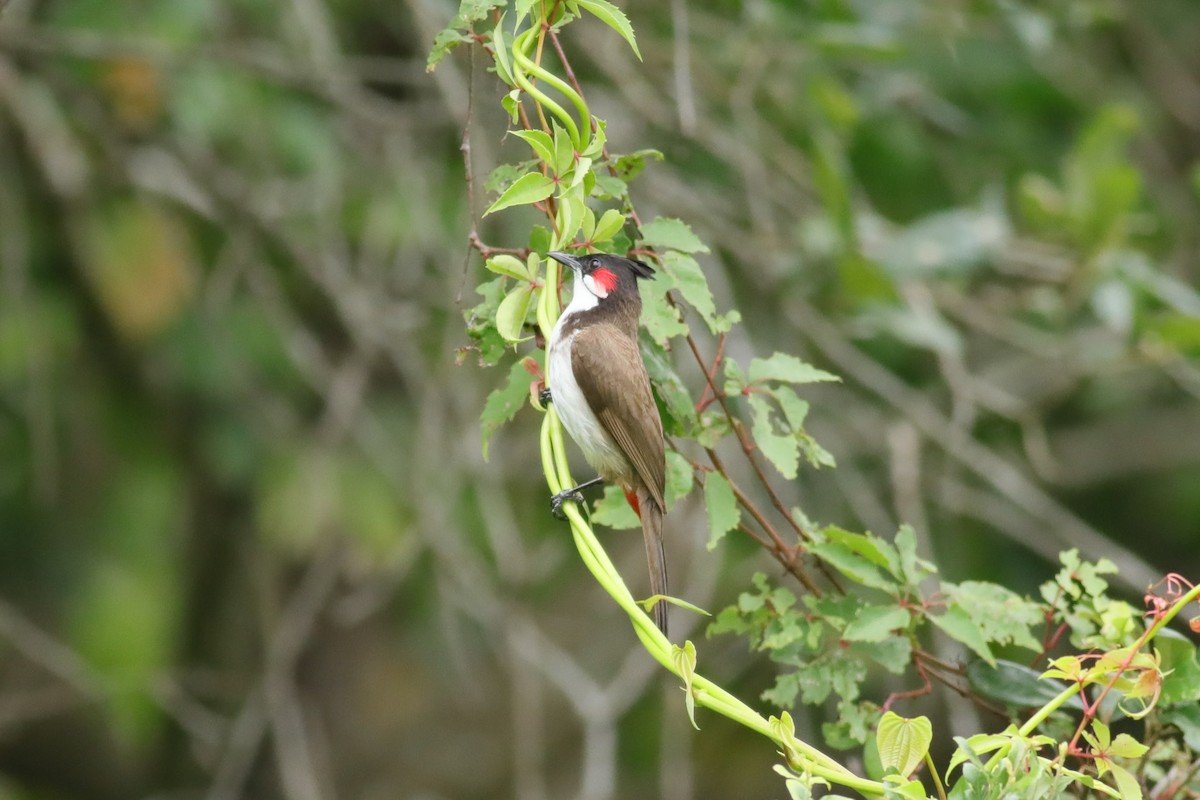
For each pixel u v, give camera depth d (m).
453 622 12.27
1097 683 5.49
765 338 12.65
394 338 12.30
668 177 12.19
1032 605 6.19
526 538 13.71
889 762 4.95
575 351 6.68
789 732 5.11
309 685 15.18
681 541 13.22
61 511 13.49
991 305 12.36
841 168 11.12
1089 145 11.28
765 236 11.97
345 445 12.95
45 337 12.48
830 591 6.66
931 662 6.61
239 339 13.09
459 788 16.38
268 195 12.53
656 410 6.69
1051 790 4.89
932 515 13.28
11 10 11.50
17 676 15.15
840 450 12.31
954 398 12.83
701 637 13.32
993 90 13.12
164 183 12.45
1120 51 15.19
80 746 15.37
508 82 5.88
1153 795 6.04
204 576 14.34
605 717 11.30
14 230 12.12
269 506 12.54
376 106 12.97
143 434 13.37
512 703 17.03
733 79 12.73
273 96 12.43
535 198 5.73
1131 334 11.27
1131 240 12.24
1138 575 11.37
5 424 13.13
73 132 12.76
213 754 13.91
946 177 13.18
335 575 14.13
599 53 11.71
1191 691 5.73
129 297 12.42
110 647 12.88
